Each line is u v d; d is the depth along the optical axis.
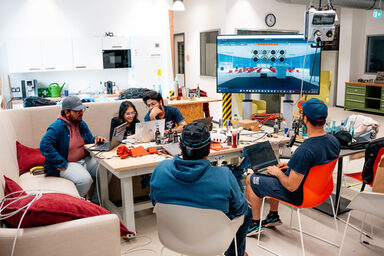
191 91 6.81
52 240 1.93
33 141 4.19
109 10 7.66
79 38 7.17
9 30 6.90
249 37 4.95
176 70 10.57
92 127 4.56
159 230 2.16
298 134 3.84
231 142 3.54
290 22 8.84
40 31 7.13
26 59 6.77
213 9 8.33
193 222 2.00
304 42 4.82
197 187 1.95
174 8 7.11
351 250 3.01
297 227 3.41
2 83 6.27
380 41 10.01
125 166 2.95
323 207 3.78
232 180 2.02
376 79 9.71
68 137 3.63
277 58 4.95
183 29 9.77
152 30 8.11
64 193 2.30
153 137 3.74
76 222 1.99
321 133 2.65
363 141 3.54
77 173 3.49
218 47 5.05
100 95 7.20
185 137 1.94
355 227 3.37
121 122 3.89
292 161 2.63
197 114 6.52
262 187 2.94
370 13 10.16
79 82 7.58
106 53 7.48
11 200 2.25
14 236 1.87
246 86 5.15
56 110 4.30
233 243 2.55
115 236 2.08
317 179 2.66
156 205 2.08
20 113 4.04
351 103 10.16
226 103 7.41
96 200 3.97
